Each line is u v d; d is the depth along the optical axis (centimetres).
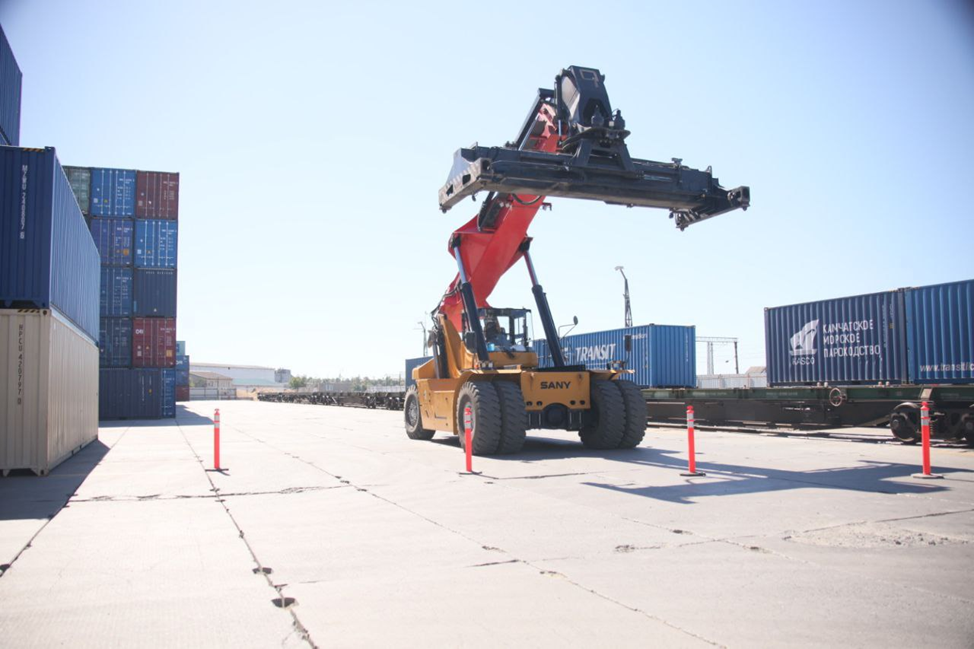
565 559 498
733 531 583
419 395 1594
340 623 369
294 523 638
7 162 1015
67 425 1184
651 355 2278
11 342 993
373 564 490
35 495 818
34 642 346
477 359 1267
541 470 995
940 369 1523
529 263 1363
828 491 783
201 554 524
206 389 10581
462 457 1197
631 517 647
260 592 427
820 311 1834
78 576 466
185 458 1232
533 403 1239
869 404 1544
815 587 425
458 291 1380
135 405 2839
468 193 957
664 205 1052
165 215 2936
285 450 1370
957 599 400
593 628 357
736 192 1011
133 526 631
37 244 1014
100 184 2866
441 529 603
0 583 450
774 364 1977
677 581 440
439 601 405
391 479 927
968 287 1474
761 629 354
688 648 329
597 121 970
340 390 5825
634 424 1262
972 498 734
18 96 1512
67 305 1202
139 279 2888
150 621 376
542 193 964
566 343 2820
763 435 1694
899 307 1623
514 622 367
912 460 1094
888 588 421
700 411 2031
